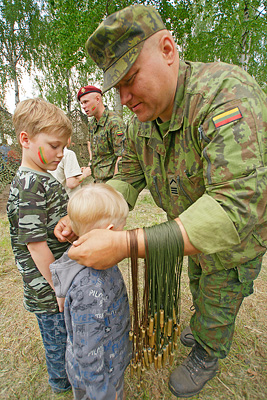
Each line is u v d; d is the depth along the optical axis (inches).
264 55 435.8
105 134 119.7
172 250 36.0
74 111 264.8
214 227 34.2
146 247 35.3
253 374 62.6
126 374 63.5
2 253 120.3
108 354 42.2
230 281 49.4
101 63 39.2
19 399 58.4
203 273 52.1
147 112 43.0
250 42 356.2
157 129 50.0
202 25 466.3
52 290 47.1
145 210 175.5
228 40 339.6
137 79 37.9
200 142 41.4
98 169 130.9
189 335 70.2
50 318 49.1
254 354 67.5
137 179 63.6
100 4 302.0
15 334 75.6
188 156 46.4
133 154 60.2
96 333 37.5
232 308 51.8
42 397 58.7
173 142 48.4
